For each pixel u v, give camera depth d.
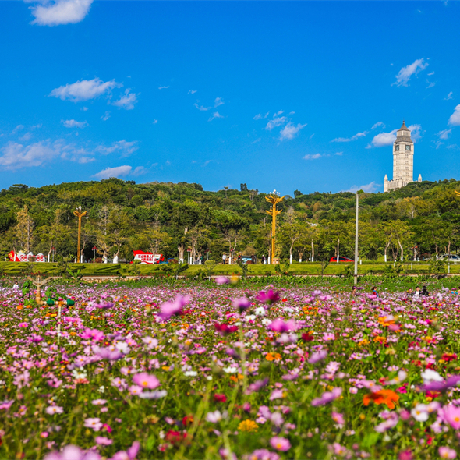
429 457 2.97
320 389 4.06
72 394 4.04
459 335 6.90
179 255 69.56
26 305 11.09
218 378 4.44
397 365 4.93
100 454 3.03
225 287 21.86
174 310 4.77
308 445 2.92
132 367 4.43
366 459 2.88
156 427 3.26
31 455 2.90
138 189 157.12
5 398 3.85
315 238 67.38
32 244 72.12
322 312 8.21
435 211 115.69
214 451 2.78
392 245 70.75
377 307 9.20
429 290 20.73
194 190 192.25
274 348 5.39
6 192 152.25
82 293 15.91
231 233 96.62
